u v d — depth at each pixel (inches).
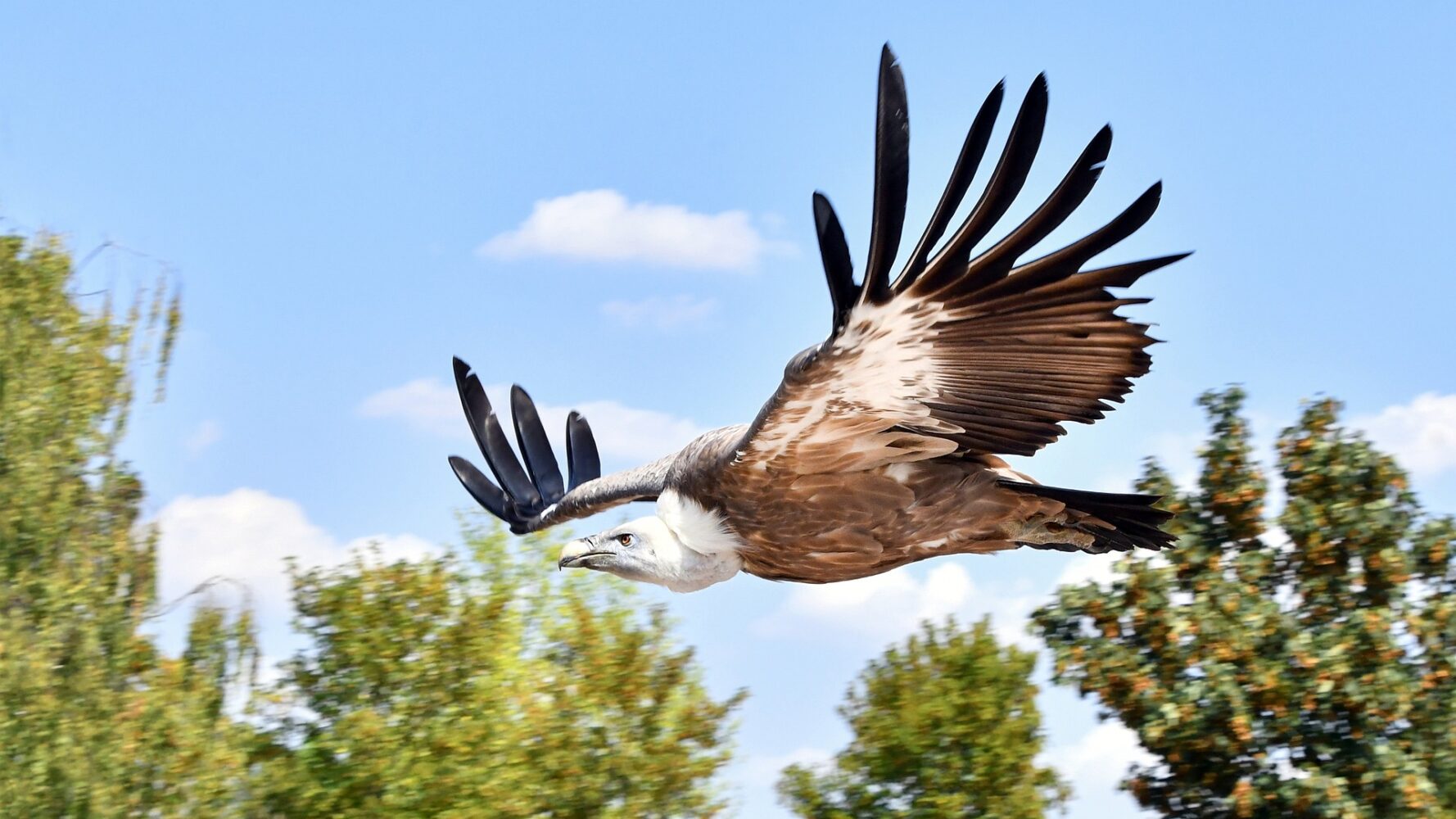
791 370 271.9
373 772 508.1
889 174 250.5
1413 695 561.6
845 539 299.6
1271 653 588.1
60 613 514.9
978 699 574.6
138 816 483.5
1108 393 269.6
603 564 313.3
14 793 459.8
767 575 314.0
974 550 308.0
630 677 554.3
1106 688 586.6
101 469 587.8
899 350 267.9
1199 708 572.1
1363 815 542.6
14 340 576.7
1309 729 572.4
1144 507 297.1
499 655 551.8
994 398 274.7
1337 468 593.3
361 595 557.0
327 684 552.7
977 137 251.4
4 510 536.7
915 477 293.6
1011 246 255.8
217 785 487.5
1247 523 597.0
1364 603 591.8
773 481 294.2
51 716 478.0
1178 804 584.1
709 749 560.4
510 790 510.9
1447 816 539.8
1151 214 250.5
